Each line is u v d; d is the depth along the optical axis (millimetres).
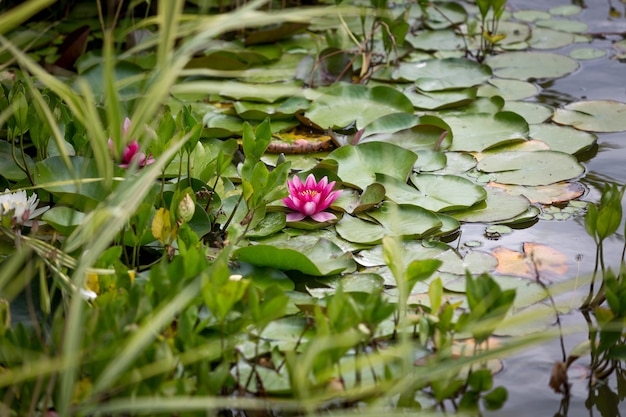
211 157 3666
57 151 3654
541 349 3236
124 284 3219
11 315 3270
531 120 3863
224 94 4008
